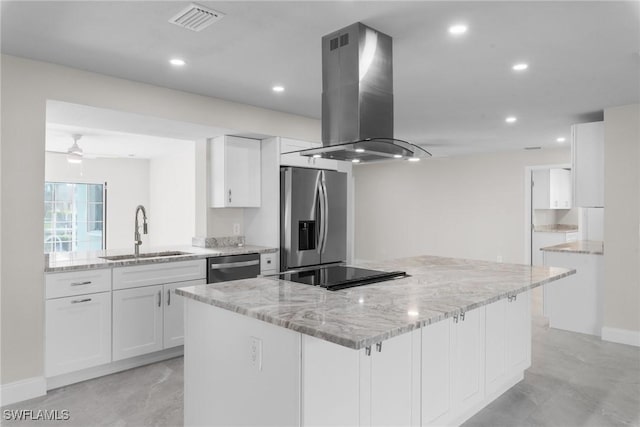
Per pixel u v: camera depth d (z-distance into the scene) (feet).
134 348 10.78
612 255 13.30
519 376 10.25
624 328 13.11
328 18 7.29
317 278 8.15
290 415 5.40
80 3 6.80
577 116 14.75
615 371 10.94
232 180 13.99
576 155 14.53
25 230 9.11
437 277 8.59
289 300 6.41
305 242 14.55
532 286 7.93
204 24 7.54
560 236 23.16
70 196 24.25
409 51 8.77
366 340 4.52
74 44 8.47
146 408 8.76
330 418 5.57
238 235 15.29
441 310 5.81
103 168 25.29
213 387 6.81
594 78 10.52
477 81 10.85
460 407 7.90
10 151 8.91
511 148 22.02
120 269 10.55
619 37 8.02
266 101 13.03
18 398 8.97
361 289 7.32
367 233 28.99
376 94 7.73
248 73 10.35
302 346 5.28
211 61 9.49
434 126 16.58
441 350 7.43
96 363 10.12
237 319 6.30
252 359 6.00
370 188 28.81
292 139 14.57
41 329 9.31
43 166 9.37
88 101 10.12
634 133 12.88
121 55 9.09
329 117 7.95
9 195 8.89
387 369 6.41
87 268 9.94
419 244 26.58
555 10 6.92
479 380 8.45
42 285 9.32
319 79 10.82
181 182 24.02
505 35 7.96
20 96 9.07
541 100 12.62
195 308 7.23
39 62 9.36
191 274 11.94
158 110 11.43
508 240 23.13
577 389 9.86
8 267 8.88
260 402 5.86
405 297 6.65
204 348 7.01
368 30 7.61
